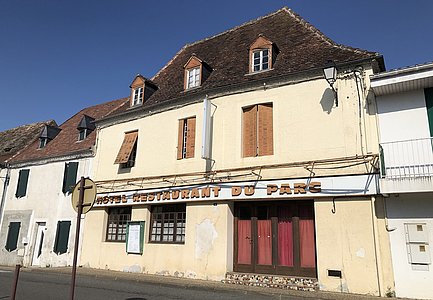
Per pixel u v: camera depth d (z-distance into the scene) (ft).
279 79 37.35
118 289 32.86
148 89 51.39
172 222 42.57
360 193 30.22
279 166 35.14
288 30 45.14
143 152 47.24
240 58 45.80
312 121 34.65
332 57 36.11
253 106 39.01
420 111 30.19
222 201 37.99
